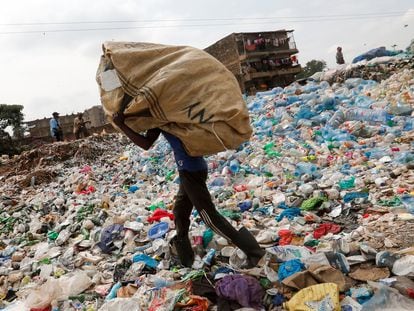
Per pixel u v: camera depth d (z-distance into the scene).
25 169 14.94
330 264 3.24
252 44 34.81
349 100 10.34
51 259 4.94
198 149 3.01
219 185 6.74
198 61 3.01
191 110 2.92
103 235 5.01
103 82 3.29
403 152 6.30
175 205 3.66
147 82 3.06
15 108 29.34
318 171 6.42
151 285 3.52
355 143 7.56
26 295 3.91
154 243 4.44
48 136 29.47
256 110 11.83
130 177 9.25
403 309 2.61
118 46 3.24
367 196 5.04
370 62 15.23
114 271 4.07
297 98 11.59
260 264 3.42
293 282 3.04
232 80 3.06
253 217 5.04
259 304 3.02
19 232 6.70
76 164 13.78
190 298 3.17
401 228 3.88
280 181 6.25
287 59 35.97
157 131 3.34
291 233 4.17
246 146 8.53
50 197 8.94
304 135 8.60
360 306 2.74
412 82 10.57
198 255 3.91
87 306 3.50
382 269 3.13
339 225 4.38
